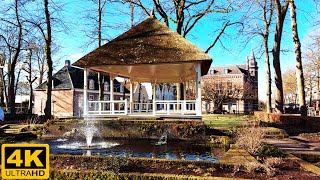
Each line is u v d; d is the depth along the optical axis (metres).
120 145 12.79
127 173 6.09
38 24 23.58
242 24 23.73
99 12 25.39
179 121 14.59
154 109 16.09
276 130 14.79
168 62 15.74
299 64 19.75
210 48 23.94
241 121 24.03
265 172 6.43
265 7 26.47
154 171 6.45
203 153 10.48
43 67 38.97
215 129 15.52
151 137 14.60
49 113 23.45
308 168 6.78
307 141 12.88
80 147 12.18
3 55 36.12
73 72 49.81
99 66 16.83
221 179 5.57
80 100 48.06
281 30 22.34
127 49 17.19
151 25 18.69
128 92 59.25
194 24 24.03
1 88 44.50
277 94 22.39
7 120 24.81
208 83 56.28
